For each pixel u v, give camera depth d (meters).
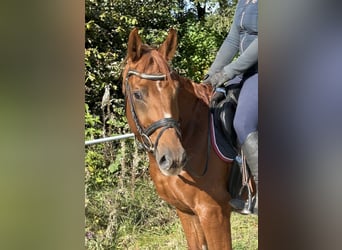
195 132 1.78
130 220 3.10
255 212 1.82
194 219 1.91
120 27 4.46
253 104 1.73
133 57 1.67
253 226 3.19
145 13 4.75
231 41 1.98
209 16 5.09
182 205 1.83
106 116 3.85
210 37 5.03
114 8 4.52
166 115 1.58
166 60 1.70
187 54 5.02
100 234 2.91
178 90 1.63
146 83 1.60
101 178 3.40
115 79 4.30
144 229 3.11
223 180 1.79
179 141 1.57
